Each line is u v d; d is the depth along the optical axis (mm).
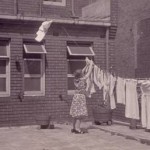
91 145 9250
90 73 11758
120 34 13086
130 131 10922
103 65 13508
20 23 12250
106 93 11945
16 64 12242
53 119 12758
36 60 12641
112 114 13195
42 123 11703
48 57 12727
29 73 12547
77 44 13281
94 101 13406
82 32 13219
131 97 10984
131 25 12273
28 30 12414
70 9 13953
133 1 12156
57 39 12844
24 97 12383
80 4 14305
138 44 11852
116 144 9383
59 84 12867
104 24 13203
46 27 11188
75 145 9250
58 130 11500
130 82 10984
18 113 12258
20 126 12258
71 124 12695
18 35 12273
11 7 12656
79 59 13328
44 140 9891
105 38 13508
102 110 12172
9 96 12172
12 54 12195
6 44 12258
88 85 11812
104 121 12211
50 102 12719
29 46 12461
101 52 13492
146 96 10477
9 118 12133
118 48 13203
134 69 12070
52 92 12773
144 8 11516
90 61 11680
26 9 13039
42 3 13344
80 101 10867
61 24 12844
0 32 12047
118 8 13258
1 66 12172
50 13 13617
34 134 10820
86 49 13328
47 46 12703
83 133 10984
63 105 12906
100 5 13875
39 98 12562
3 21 12016
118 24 13242
